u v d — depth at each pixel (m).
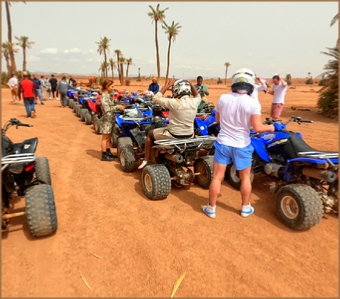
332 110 13.42
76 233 3.61
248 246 3.41
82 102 12.70
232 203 4.54
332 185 3.92
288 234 3.67
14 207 4.18
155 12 36.25
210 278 2.88
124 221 3.93
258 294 2.69
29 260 3.09
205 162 4.99
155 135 4.83
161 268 3.01
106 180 5.42
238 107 3.71
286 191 3.77
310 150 4.12
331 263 3.13
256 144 4.56
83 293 2.67
